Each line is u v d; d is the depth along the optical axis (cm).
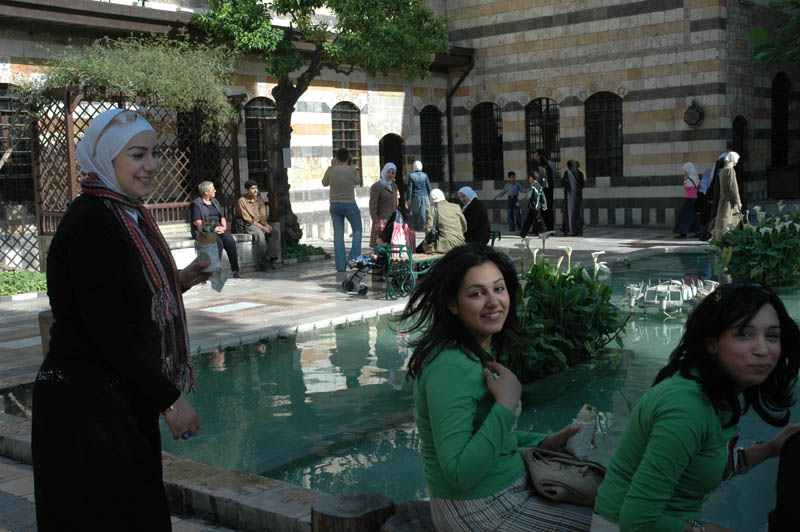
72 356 262
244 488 407
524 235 1905
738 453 275
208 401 656
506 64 2298
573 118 2188
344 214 1383
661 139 2038
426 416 263
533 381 664
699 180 1862
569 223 1892
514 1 2259
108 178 271
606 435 540
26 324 993
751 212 1939
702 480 242
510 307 284
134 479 266
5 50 1362
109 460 259
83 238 257
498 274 262
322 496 322
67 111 1256
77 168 1281
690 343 239
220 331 902
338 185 1370
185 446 550
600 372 707
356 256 1405
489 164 2391
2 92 1373
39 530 266
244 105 1850
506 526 256
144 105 1349
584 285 743
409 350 812
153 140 279
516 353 646
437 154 2423
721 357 235
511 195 2084
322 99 2028
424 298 270
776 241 1116
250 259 1429
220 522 398
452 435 245
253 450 538
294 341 873
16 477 478
